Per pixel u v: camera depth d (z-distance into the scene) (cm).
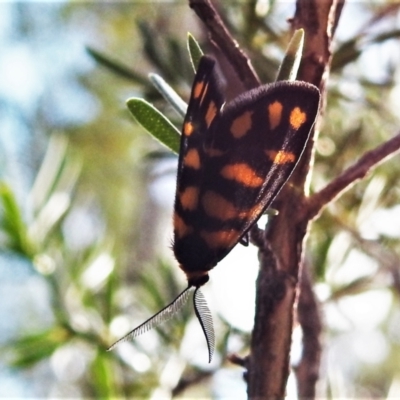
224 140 12
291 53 12
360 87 21
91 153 52
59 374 21
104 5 52
